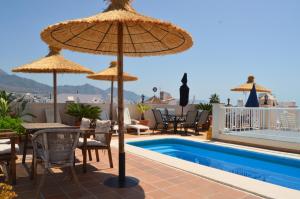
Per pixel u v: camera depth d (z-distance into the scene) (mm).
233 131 10297
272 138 8734
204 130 14969
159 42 5242
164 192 4219
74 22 3545
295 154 7641
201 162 8172
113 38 5309
